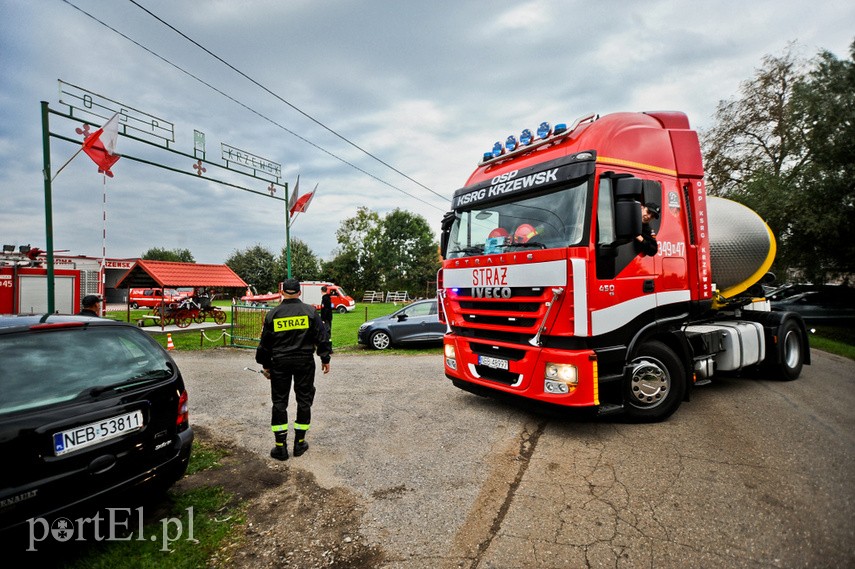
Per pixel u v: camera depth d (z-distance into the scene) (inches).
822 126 536.4
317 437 192.9
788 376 277.9
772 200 573.0
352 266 2498.8
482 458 164.9
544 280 175.6
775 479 141.3
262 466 162.7
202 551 111.6
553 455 165.5
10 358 105.0
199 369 369.1
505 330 191.0
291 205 724.0
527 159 208.5
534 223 189.0
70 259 1163.3
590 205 171.5
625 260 181.5
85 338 121.7
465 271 215.5
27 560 107.3
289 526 122.6
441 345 499.8
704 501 128.9
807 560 101.5
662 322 194.5
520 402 186.4
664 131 210.1
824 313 520.7
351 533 118.3
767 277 299.4
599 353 171.8
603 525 118.0
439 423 207.0
